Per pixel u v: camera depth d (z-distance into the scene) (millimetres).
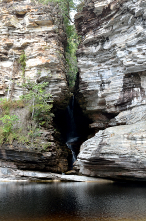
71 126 26141
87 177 15500
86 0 19312
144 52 15102
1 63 20734
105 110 19547
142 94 16250
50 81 19812
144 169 11742
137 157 11906
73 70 24391
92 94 19750
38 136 17078
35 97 18125
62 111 23969
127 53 16094
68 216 6488
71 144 23750
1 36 20547
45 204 7922
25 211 7004
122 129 13859
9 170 15695
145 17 14852
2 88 20016
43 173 15891
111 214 6715
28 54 19953
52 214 6695
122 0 15883
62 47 21688
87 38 18859
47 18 19672
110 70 18297
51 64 19375
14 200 8484
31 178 15352
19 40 20516
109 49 18000
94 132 21766
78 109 25047
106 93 18172
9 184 13117
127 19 16156
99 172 14750
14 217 6355
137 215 6633
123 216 6523
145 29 14828
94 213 6832
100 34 17953
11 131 16781
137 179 13234
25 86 19312
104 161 13383
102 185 12922
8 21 20250
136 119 15844
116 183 14016
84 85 19578
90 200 8672
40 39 19891
